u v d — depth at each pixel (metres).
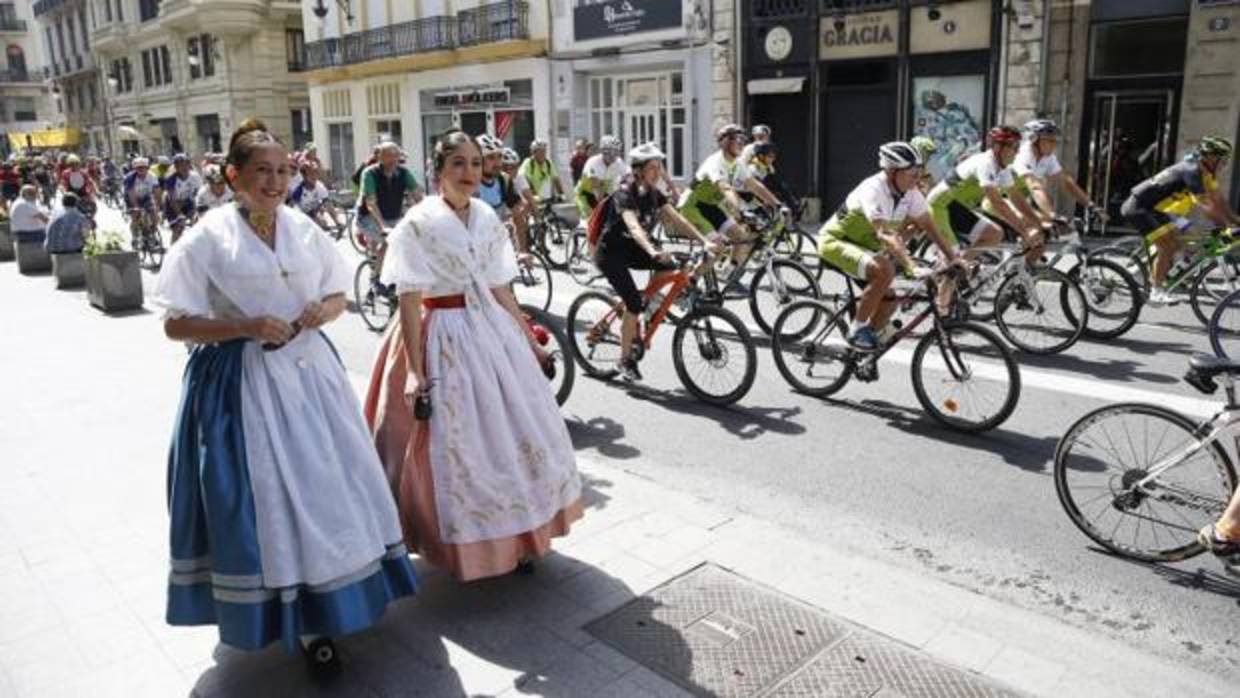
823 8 17.94
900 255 6.01
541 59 23.62
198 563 3.08
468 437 3.58
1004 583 4.01
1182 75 14.27
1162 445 4.05
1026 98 15.66
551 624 3.55
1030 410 6.30
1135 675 3.20
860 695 3.09
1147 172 14.87
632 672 3.23
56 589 3.88
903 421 6.18
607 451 5.77
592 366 7.45
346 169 32.91
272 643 3.25
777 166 19.48
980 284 7.75
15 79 69.94
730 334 6.52
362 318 10.09
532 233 13.12
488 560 3.60
